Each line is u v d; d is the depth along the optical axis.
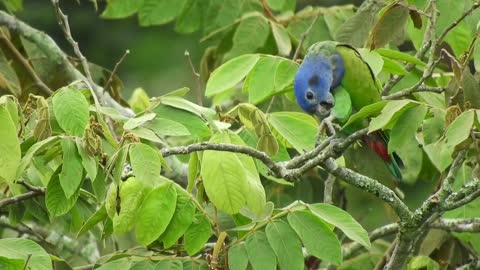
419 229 9.75
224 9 14.84
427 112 9.40
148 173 8.59
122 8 14.71
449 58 10.56
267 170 10.02
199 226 9.51
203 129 9.57
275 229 9.22
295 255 9.14
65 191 8.82
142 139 9.52
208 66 14.56
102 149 9.37
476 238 11.84
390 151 9.32
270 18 14.29
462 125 8.65
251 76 11.27
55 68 14.02
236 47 13.77
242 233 9.50
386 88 11.64
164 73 24.16
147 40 24.58
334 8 14.33
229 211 9.17
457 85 9.61
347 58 10.92
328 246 9.14
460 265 12.56
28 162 8.83
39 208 10.98
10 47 13.66
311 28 14.27
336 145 9.48
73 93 9.12
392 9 10.68
